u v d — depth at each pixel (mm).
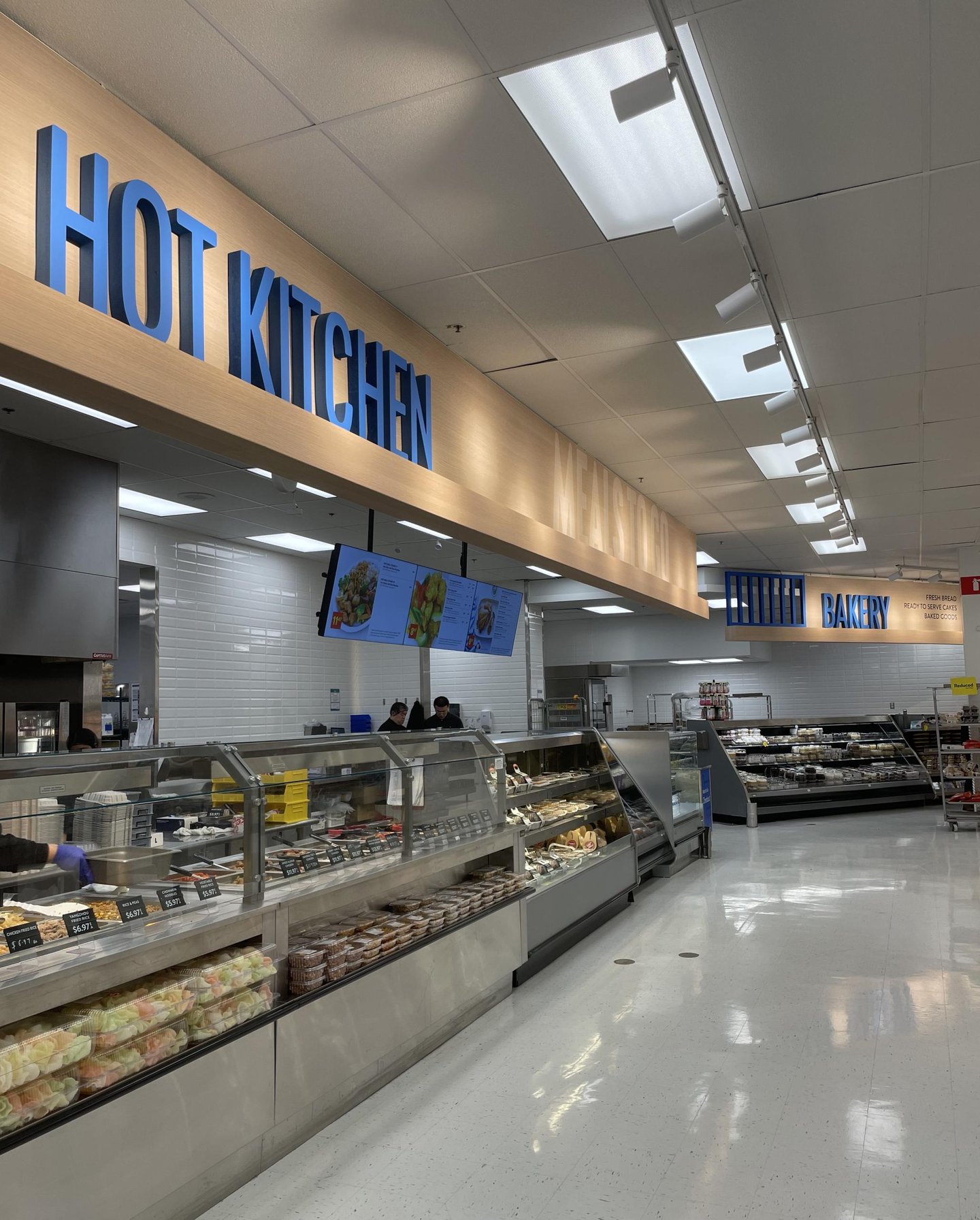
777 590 13367
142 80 2926
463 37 2748
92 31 2701
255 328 3521
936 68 2945
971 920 6152
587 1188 2832
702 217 3479
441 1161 3018
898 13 2703
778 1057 3850
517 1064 3846
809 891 7266
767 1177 2869
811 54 2875
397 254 4066
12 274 2459
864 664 16266
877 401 6215
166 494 6695
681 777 8453
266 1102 2947
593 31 2736
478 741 5141
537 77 2938
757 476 8125
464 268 4211
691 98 2846
